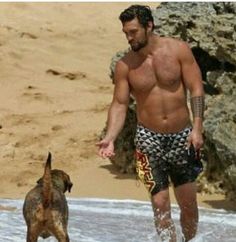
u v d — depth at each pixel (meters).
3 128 18.73
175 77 8.83
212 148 14.37
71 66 25.25
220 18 15.50
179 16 16.41
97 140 17.91
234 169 13.39
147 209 12.81
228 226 11.40
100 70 25.14
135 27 8.65
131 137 15.85
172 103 8.88
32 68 24.48
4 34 27.27
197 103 8.77
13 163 16.56
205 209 13.14
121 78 8.95
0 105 20.70
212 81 15.35
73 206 12.89
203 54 16.20
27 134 18.31
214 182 14.41
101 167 16.33
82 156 16.97
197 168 9.09
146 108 8.95
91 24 30.14
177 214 12.27
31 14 29.98
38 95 21.72
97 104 21.16
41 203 9.03
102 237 10.38
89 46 27.62
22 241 9.86
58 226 9.08
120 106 8.98
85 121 19.39
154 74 8.84
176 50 8.83
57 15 30.44
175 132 8.94
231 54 14.93
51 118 19.66
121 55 16.59
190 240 9.35
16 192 14.84
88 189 14.85
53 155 17.06
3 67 24.16
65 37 28.16
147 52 8.84
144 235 10.58
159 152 8.97
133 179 15.54
